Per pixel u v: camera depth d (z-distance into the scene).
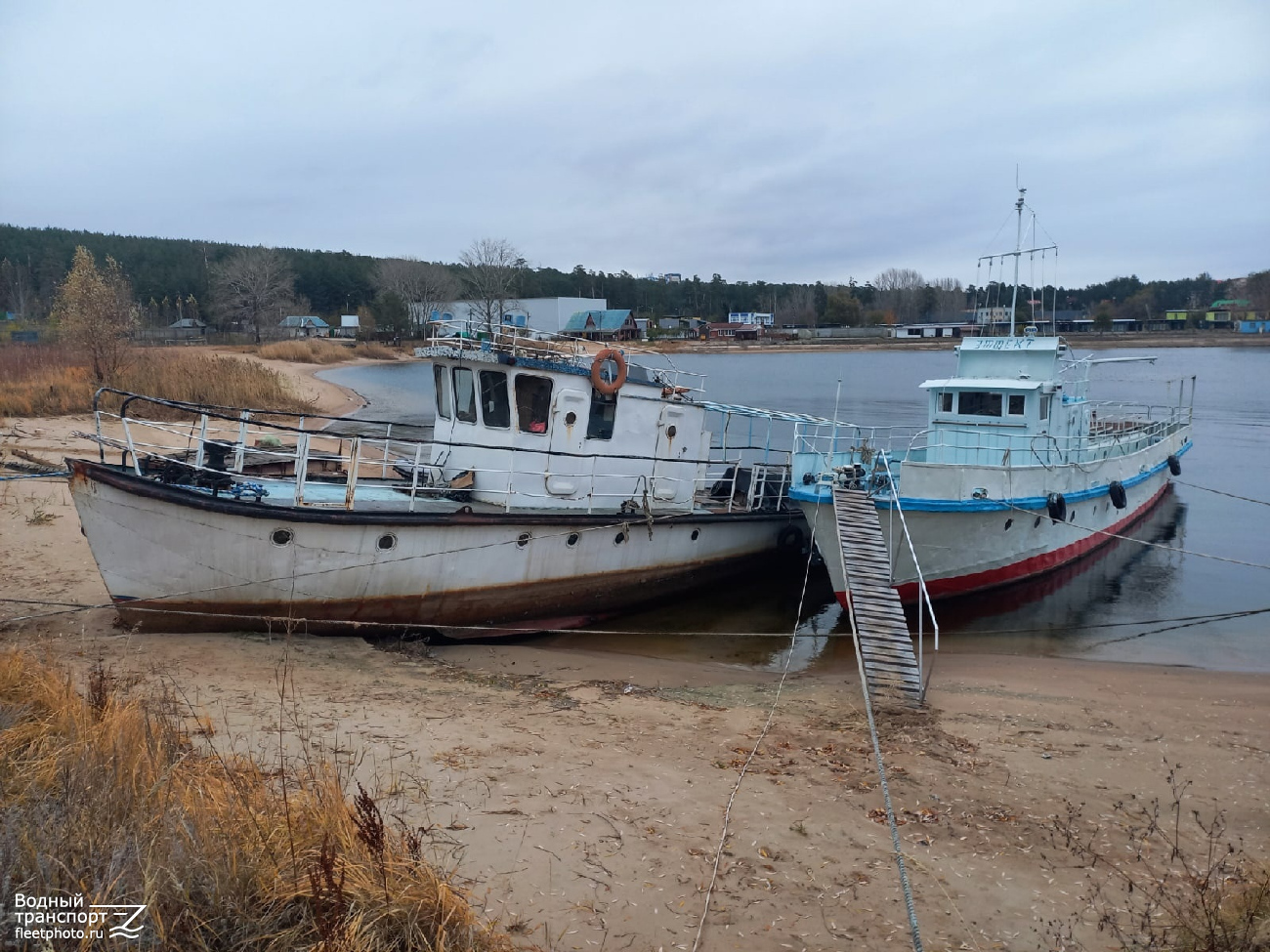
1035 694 12.68
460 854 6.72
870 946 6.12
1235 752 10.47
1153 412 38.41
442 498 15.09
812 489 16.83
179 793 6.17
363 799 5.89
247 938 4.96
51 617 12.38
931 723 11.14
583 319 100.19
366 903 5.24
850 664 14.35
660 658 14.35
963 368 20.66
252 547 12.02
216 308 106.75
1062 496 18.66
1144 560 21.78
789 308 147.62
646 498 15.66
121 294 56.59
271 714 9.28
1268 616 17.44
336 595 12.73
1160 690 13.00
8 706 7.41
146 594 11.74
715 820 7.82
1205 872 7.41
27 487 20.61
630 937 5.96
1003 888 7.05
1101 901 6.90
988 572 17.94
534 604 14.73
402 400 51.75
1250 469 33.59
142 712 7.69
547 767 8.64
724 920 6.27
